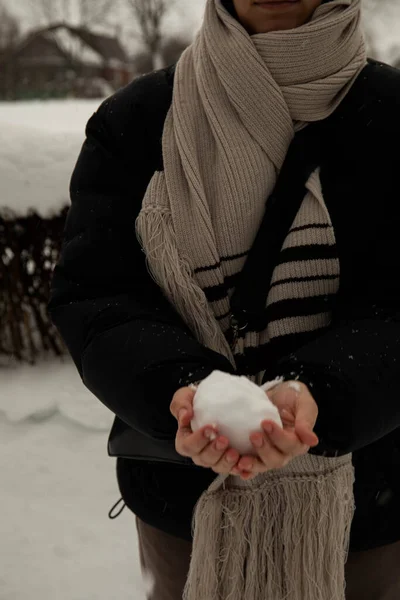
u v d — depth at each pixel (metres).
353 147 1.33
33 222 3.27
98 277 1.36
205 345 1.35
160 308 1.37
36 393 3.30
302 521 1.32
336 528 1.32
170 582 1.46
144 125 1.40
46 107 9.35
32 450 3.01
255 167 1.33
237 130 1.34
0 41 29.72
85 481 2.83
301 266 1.31
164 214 1.34
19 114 8.26
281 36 1.31
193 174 1.33
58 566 2.36
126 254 1.37
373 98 1.33
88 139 1.44
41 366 3.57
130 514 2.65
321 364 1.20
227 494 1.33
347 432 1.20
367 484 1.36
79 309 1.34
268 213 1.34
